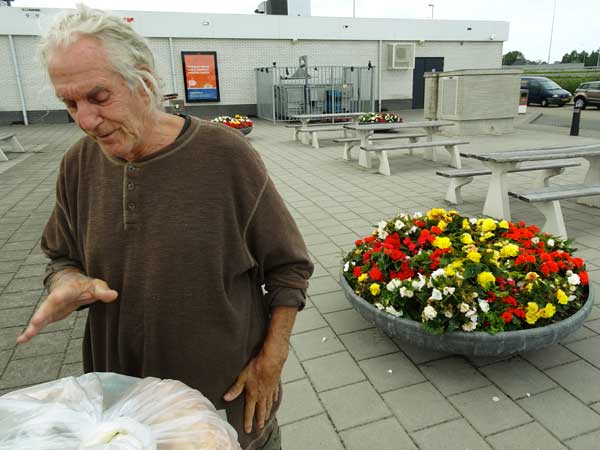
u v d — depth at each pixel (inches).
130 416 37.2
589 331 119.1
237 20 740.7
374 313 109.1
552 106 893.8
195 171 46.3
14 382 107.2
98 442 32.5
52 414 34.9
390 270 113.9
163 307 47.6
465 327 98.1
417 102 890.1
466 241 120.0
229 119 498.6
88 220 49.1
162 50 723.4
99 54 39.4
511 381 101.3
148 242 46.5
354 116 572.4
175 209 46.1
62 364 113.8
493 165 209.2
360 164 350.0
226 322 49.8
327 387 101.5
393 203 245.9
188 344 48.9
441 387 100.3
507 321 98.3
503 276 104.7
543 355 110.0
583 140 449.7
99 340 53.3
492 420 90.4
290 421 91.9
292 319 54.6
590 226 199.9
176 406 38.7
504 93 499.5
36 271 168.6
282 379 104.6
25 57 673.6
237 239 49.0
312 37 783.7
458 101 494.3
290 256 52.9
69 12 40.3
